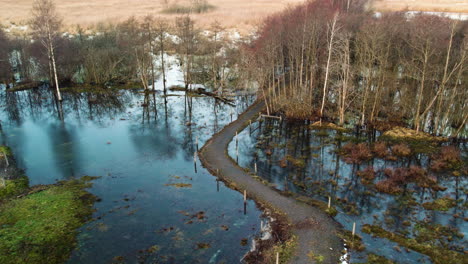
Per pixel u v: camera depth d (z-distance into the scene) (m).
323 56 59.31
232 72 73.56
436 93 48.50
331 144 45.56
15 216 30.19
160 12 113.69
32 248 26.52
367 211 31.33
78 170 39.22
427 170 38.19
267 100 61.19
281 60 62.56
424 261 25.02
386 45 52.12
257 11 108.69
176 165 40.78
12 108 61.41
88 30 94.75
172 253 26.28
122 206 32.25
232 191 35.19
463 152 41.66
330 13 70.62
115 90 71.06
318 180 37.00
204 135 49.69
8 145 45.88
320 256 25.58
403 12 77.88
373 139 46.38
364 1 94.44
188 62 69.25
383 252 26.03
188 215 31.05
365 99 49.25
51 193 33.97
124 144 46.62
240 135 48.97
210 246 27.03
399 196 33.53
